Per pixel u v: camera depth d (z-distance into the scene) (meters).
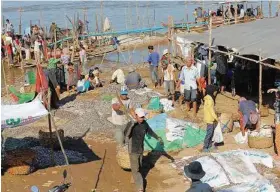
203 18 32.25
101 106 17.95
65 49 28.23
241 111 13.87
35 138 14.66
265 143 12.96
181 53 23.30
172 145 13.27
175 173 11.78
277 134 12.34
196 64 19.45
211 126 12.76
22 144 13.98
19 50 29.36
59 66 21.50
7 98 20.02
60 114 17.34
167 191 10.87
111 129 15.47
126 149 11.95
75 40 32.19
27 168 11.64
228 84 19.97
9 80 25.53
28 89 19.47
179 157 12.73
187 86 16.36
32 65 28.61
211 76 19.64
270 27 19.50
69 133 15.18
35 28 32.44
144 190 10.95
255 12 41.53
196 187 7.24
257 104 17.58
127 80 20.34
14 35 32.31
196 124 15.25
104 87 21.34
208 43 18.88
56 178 11.56
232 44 17.97
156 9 78.44
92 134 15.14
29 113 10.60
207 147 12.98
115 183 11.39
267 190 10.02
